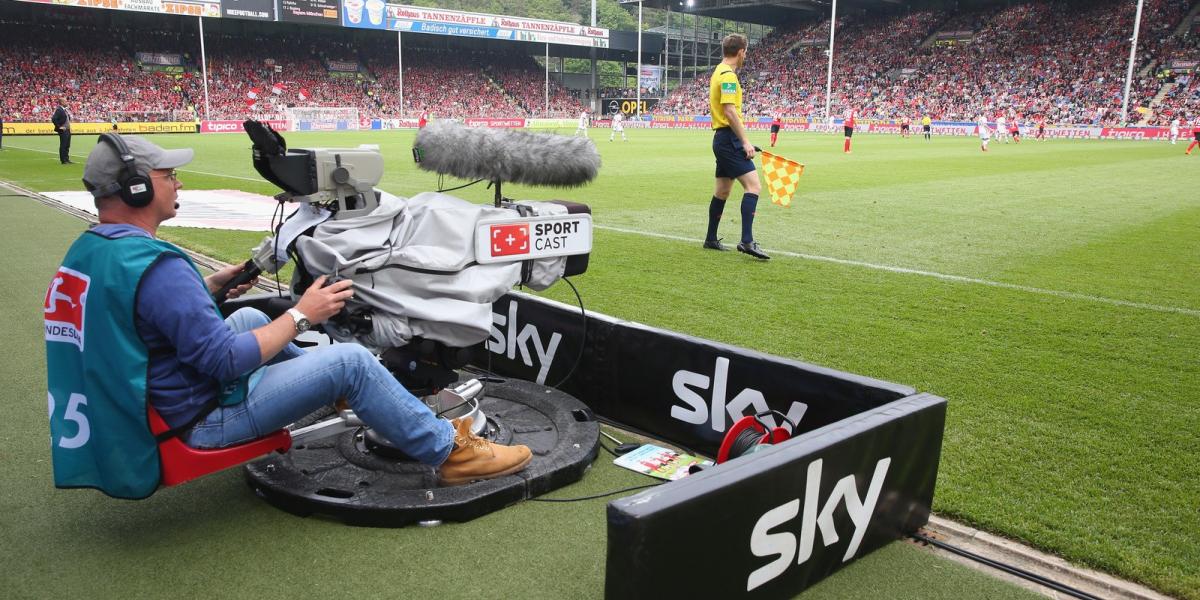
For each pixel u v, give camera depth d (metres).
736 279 6.40
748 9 60.00
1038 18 51.16
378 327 2.48
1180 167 20.17
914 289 6.11
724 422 3.06
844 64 55.66
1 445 3.08
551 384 3.67
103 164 2.09
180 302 2.09
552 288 6.00
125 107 42.91
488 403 3.36
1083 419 3.54
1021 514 2.67
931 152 27.20
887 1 55.84
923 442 2.47
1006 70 48.41
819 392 2.76
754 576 2.04
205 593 2.13
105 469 2.18
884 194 13.47
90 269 2.08
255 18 43.28
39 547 2.36
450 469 2.60
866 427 2.26
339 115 45.75
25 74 41.84
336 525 2.49
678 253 7.58
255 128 2.26
